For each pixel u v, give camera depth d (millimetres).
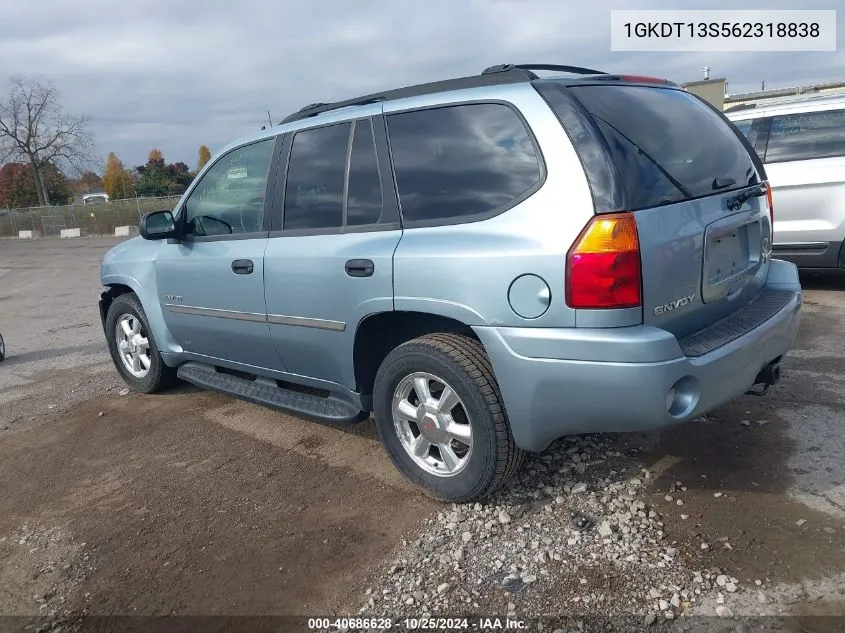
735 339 2893
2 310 11211
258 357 4180
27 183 61281
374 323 3398
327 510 3322
